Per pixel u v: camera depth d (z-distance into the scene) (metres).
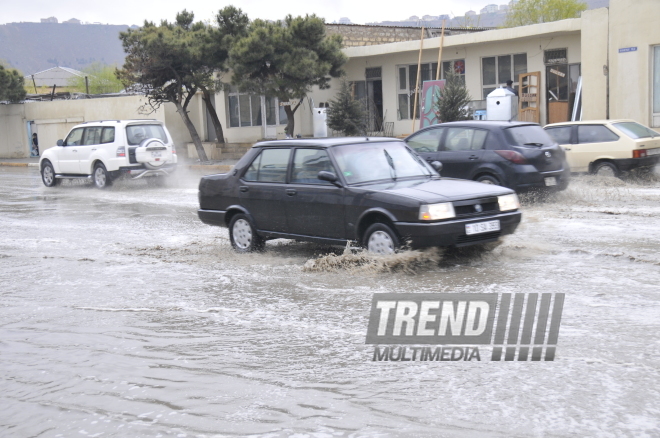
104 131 20.00
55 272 8.89
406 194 7.89
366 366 5.03
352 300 6.84
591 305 6.22
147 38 26.06
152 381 4.95
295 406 4.36
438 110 25.05
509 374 4.73
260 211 9.33
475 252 8.68
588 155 16.06
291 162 9.04
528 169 12.55
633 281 6.99
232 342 5.74
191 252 9.88
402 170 8.87
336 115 27.89
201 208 10.20
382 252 8.04
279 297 7.11
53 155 21.20
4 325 6.59
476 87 28.61
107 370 5.22
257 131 33.81
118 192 19.11
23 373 5.26
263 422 4.15
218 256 9.48
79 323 6.55
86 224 13.27
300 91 26.55
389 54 31.14
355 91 33.03
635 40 20.78
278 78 26.16
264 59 26.20
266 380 4.84
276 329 6.04
